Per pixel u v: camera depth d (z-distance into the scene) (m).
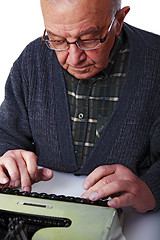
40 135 1.26
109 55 1.14
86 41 0.94
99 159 1.19
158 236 0.94
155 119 1.19
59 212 0.85
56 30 0.92
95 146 1.18
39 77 1.23
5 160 1.11
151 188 1.05
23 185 1.06
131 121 1.17
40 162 1.29
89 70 1.03
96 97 1.19
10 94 1.30
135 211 1.03
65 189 1.12
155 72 1.17
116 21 1.00
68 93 1.21
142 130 1.18
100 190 0.93
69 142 1.21
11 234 0.76
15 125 1.28
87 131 1.20
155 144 1.15
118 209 0.91
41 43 1.25
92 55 0.97
